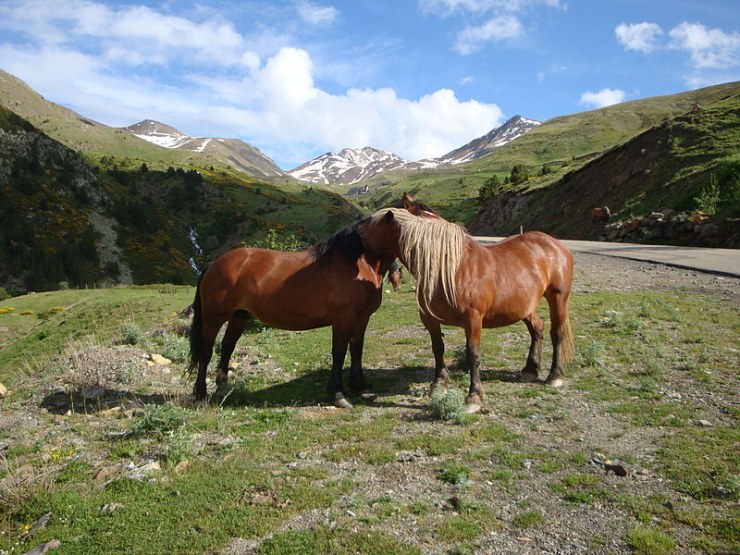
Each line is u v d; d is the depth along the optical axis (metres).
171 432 4.91
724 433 4.91
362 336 6.72
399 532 3.47
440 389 6.04
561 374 6.66
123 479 4.31
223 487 4.16
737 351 7.72
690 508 3.68
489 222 66.19
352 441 5.07
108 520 3.76
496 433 5.10
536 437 5.02
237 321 6.84
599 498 3.87
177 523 3.69
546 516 3.65
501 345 8.66
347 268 6.27
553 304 6.75
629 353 7.79
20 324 42.53
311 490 4.01
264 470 4.44
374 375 7.54
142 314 23.91
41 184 112.75
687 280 14.55
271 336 10.47
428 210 6.48
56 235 99.31
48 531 3.70
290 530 3.53
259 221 136.25
